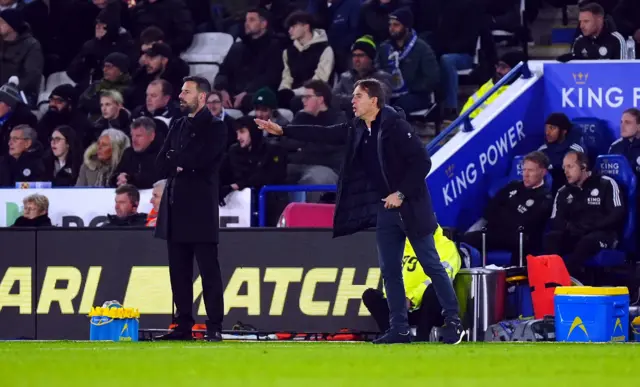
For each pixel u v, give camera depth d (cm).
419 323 3750
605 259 4309
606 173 4494
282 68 5600
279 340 3994
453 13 5506
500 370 2245
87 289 4200
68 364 2364
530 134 4906
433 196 4600
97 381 2008
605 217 4356
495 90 4828
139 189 4678
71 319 4209
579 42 5091
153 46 5538
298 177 4997
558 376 2122
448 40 5525
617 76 4834
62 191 4662
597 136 4816
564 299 3688
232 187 4647
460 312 3912
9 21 5888
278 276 4097
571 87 4875
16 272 4247
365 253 4047
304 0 6012
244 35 5612
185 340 3675
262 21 5578
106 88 5584
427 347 3059
